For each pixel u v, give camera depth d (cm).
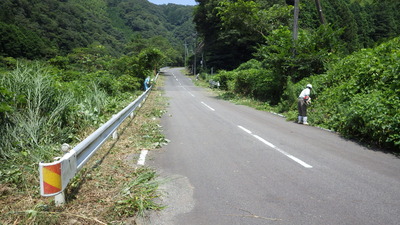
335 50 1611
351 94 1031
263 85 1812
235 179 476
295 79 1664
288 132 903
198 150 668
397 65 914
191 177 485
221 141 766
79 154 419
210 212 360
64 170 346
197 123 1070
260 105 1698
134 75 2694
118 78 2114
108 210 354
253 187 441
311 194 414
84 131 750
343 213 355
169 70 9300
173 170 521
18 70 738
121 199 386
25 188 410
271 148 690
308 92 1058
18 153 539
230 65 5884
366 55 1230
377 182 463
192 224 331
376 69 987
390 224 329
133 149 661
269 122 1110
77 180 432
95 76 1592
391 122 680
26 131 601
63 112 734
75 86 1083
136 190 418
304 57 1520
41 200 373
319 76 1414
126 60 2725
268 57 1655
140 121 1060
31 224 312
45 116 686
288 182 462
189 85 4244
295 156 618
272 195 411
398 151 668
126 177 473
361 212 358
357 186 445
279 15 2120
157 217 348
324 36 1559
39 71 792
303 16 4447
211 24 6100
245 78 2209
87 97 1030
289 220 338
